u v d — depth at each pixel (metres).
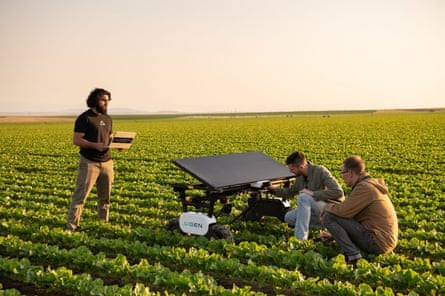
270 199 9.01
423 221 9.85
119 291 5.62
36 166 21.92
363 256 7.52
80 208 9.15
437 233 8.88
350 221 7.22
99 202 9.79
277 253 7.19
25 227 9.12
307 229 8.10
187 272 6.27
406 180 16.33
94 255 7.54
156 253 7.43
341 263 6.80
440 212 10.96
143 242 7.95
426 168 20.06
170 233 8.51
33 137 52.56
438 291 6.02
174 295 5.68
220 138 44.91
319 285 5.97
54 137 52.53
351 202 7.07
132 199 12.89
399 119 91.00
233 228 9.45
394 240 7.19
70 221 9.06
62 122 128.50
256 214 9.18
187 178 17.48
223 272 6.77
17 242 7.82
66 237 8.38
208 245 7.77
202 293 5.81
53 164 23.00
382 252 7.18
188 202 8.49
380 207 7.13
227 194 8.19
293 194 8.66
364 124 71.88
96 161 9.15
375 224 7.12
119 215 10.62
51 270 6.65
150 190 14.76
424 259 7.25
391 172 19.73
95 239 8.20
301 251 7.65
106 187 9.61
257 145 34.78
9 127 90.06
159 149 32.16
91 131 9.00
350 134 47.78
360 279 6.46
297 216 8.13
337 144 34.84
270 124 81.56
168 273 6.28
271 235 8.45
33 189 14.55
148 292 5.59
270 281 6.39
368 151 28.50
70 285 6.07
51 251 7.34
